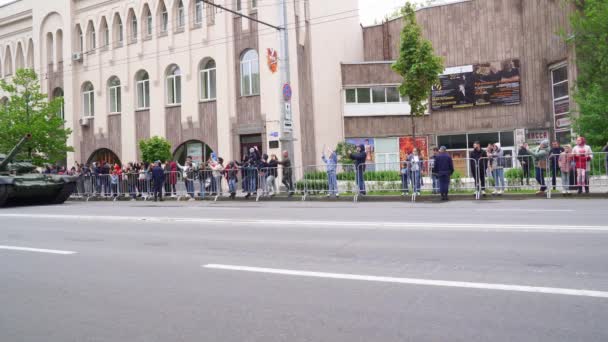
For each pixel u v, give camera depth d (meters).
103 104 30.28
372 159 30.05
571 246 6.80
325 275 5.75
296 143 24.64
